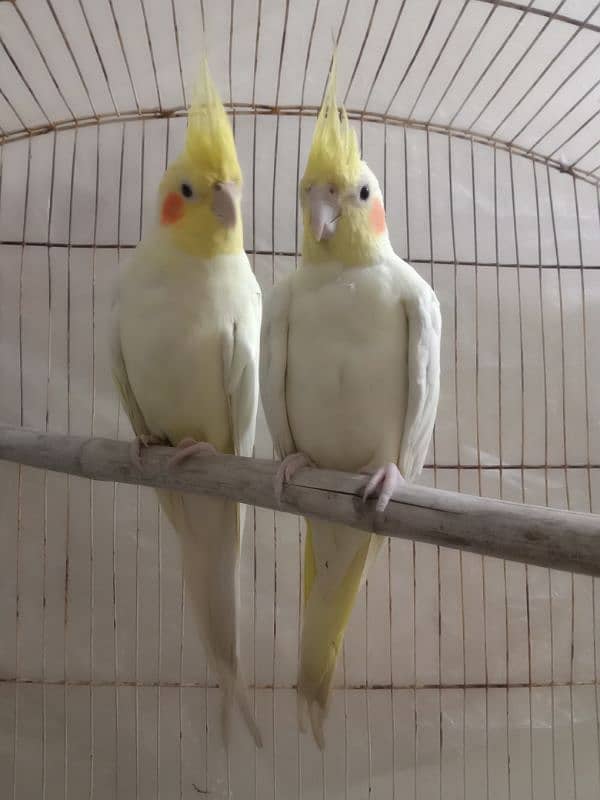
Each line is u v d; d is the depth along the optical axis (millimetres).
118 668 522
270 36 441
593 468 534
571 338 533
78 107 489
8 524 519
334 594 378
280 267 516
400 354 333
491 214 526
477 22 424
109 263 518
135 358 375
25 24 416
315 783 519
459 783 519
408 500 277
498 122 497
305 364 337
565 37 427
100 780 511
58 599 520
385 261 340
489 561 537
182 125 515
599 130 488
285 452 354
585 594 536
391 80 469
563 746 523
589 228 530
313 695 383
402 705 525
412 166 520
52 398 518
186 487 351
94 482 527
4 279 512
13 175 511
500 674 530
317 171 337
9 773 503
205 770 516
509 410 534
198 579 406
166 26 430
